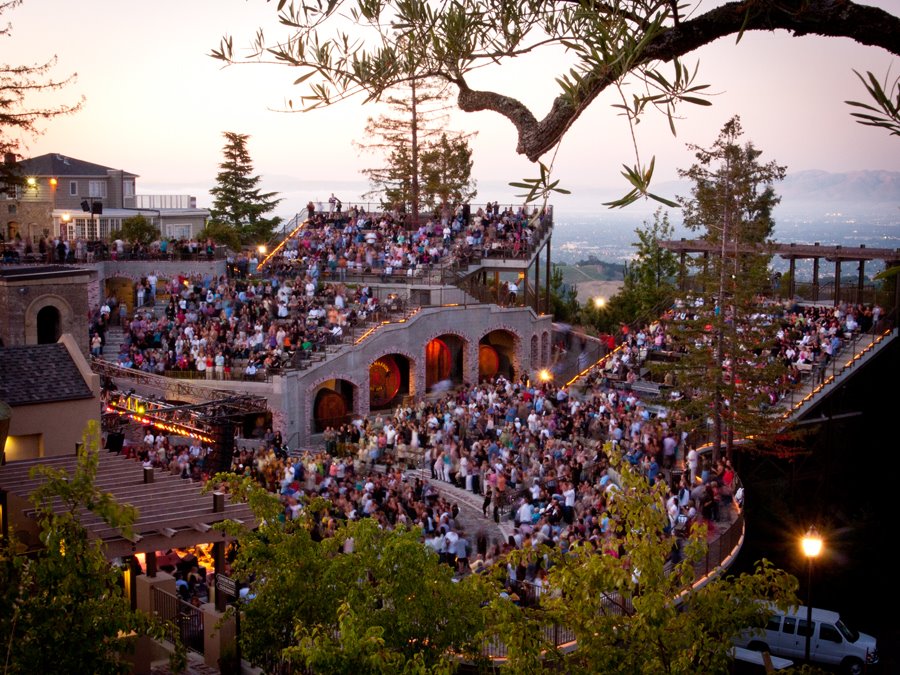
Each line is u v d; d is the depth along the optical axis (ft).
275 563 47.93
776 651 92.68
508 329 166.91
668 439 106.63
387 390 155.53
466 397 138.82
